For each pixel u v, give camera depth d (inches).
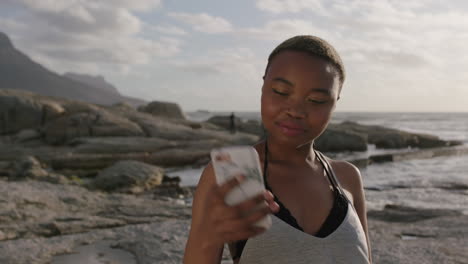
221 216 36.8
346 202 60.8
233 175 37.1
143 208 329.7
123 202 347.9
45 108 1143.0
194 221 46.6
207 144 1020.5
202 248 39.8
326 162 66.5
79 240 217.2
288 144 57.3
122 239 216.2
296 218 57.2
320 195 60.3
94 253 199.2
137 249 201.0
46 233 243.0
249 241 53.6
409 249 194.9
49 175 553.3
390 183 620.1
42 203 316.8
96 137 988.6
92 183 551.5
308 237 53.9
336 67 56.7
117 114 1167.0
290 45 56.2
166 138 1059.9
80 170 778.2
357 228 58.6
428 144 1358.3
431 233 233.8
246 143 1100.5
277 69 55.8
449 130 2824.8
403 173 751.1
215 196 37.4
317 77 54.4
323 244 54.3
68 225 257.1
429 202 467.8
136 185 556.4
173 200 496.4
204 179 48.0
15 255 192.9
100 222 271.7
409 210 321.1
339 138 1231.5
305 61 54.6
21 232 237.9
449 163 917.2
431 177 689.0
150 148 939.3
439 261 177.9
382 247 198.2
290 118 55.2
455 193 525.7
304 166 62.0
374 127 1631.4
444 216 296.8
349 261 55.1
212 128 1316.4
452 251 191.3
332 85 55.6
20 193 333.7
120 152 914.7
